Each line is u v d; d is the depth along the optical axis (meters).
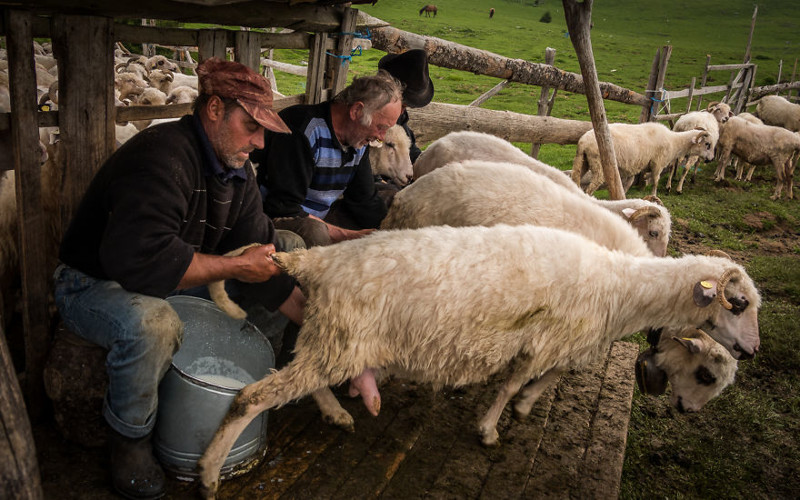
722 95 28.45
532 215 3.92
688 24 78.50
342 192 3.71
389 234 2.79
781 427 4.12
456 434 3.18
